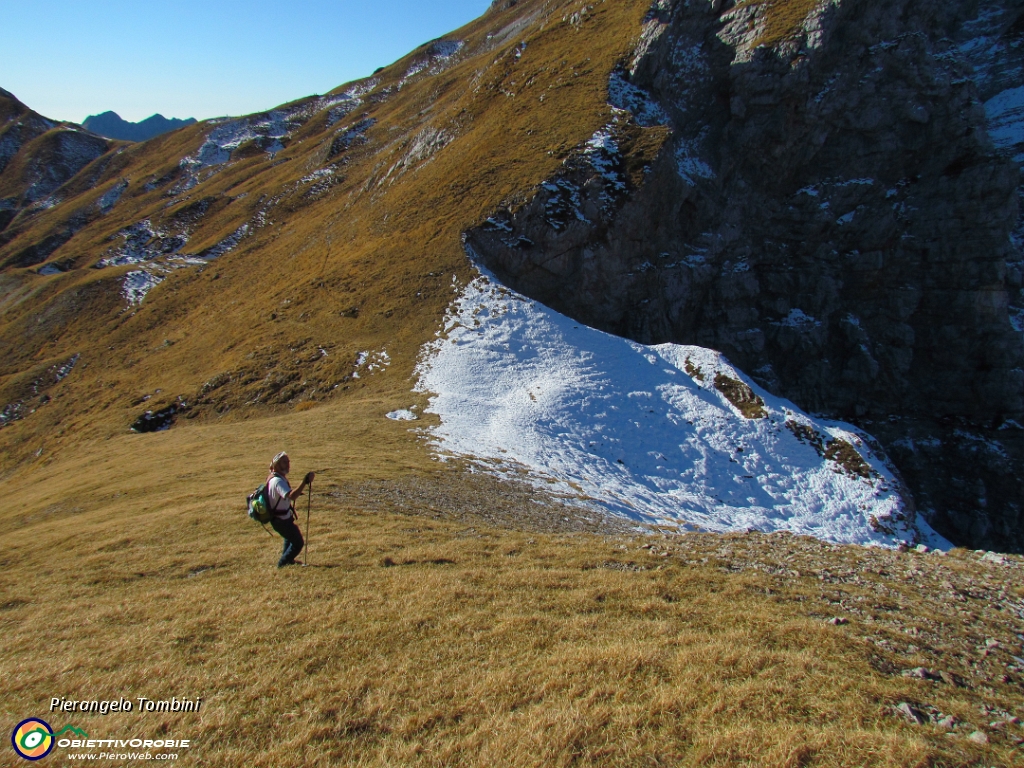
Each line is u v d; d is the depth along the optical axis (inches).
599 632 342.0
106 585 439.5
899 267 2422.5
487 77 3046.3
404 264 2166.6
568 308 2140.7
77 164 6397.6
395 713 266.4
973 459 2277.3
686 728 253.8
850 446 1459.2
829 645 338.6
